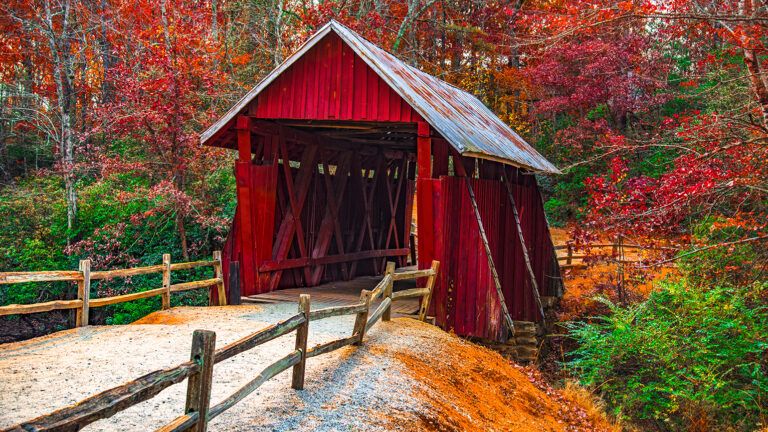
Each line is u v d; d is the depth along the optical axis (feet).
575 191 92.17
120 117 59.21
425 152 34.99
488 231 41.39
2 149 93.40
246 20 95.55
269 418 16.97
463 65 109.91
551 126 107.24
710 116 39.73
